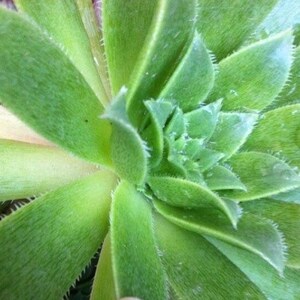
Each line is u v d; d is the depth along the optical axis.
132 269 0.07
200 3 0.09
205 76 0.08
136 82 0.08
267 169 0.09
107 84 0.10
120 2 0.09
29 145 0.09
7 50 0.07
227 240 0.07
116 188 0.08
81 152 0.08
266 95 0.09
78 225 0.08
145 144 0.08
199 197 0.08
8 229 0.08
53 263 0.08
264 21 0.09
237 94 0.09
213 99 0.09
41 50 0.08
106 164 0.08
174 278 0.08
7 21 0.07
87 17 0.10
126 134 0.07
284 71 0.09
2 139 0.09
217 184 0.08
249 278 0.08
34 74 0.08
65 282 0.08
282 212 0.09
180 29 0.08
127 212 0.08
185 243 0.09
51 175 0.09
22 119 0.07
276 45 0.09
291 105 0.09
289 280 0.09
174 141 0.09
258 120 0.09
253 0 0.09
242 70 0.09
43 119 0.08
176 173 0.08
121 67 0.09
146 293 0.07
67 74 0.08
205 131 0.09
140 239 0.08
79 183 0.09
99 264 0.08
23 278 0.07
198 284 0.08
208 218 0.08
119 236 0.08
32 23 0.07
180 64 0.08
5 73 0.07
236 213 0.08
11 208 0.10
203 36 0.09
